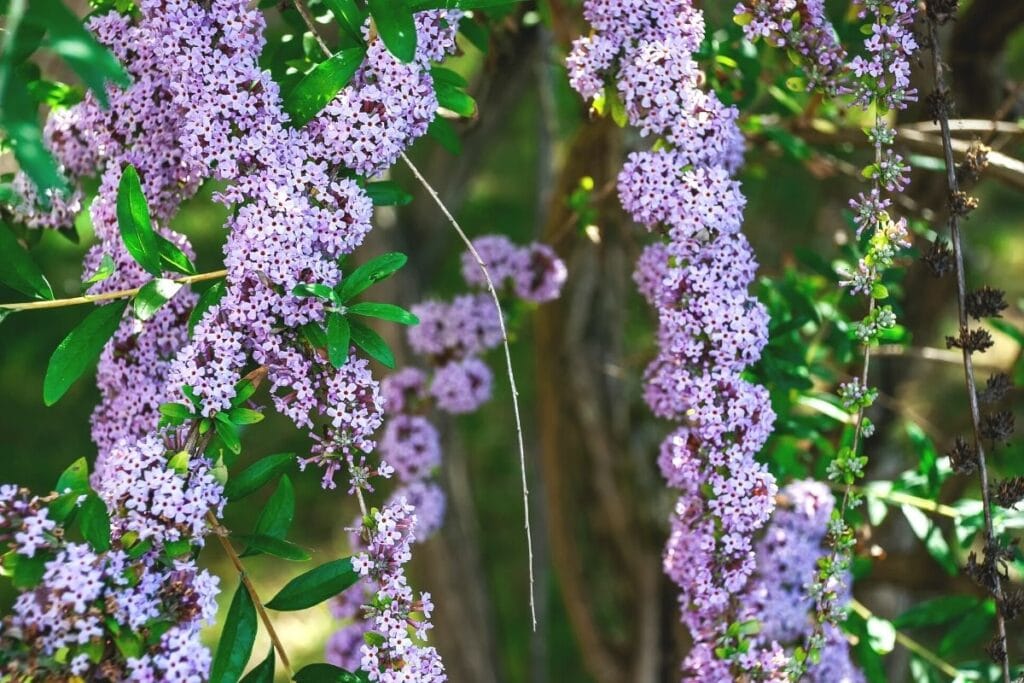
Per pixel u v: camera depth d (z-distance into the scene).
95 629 1.08
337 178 1.17
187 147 1.14
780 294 1.39
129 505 1.11
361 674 1.17
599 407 1.61
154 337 1.20
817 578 1.25
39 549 1.09
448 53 1.20
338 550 2.66
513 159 3.00
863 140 1.42
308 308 1.14
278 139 1.15
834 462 1.22
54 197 1.23
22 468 2.76
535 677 2.02
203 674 1.10
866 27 1.19
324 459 1.16
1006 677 1.18
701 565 1.20
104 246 1.20
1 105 1.04
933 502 1.33
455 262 2.78
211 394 1.13
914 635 1.69
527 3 1.43
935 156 1.41
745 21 1.21
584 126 1.41
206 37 1.15
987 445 1.48
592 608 1.73
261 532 1.18
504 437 2.81
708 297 1.19
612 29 1.20
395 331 1.64
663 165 1.19
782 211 2.05
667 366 1.23
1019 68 2.29
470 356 1.42
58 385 1.15
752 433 1.18
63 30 1.05
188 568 1.11
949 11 1.19
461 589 1.80
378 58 1.15
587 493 1.65
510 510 2.71
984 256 2.54
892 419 1.60
